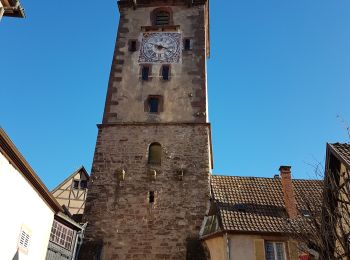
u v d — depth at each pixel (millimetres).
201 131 23000
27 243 14547
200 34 26922
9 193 13227
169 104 24156
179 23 27500
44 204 15859
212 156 25188
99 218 20531
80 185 29188
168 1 28453
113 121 23594
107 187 21406
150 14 28156
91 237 19984
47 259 16828
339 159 12477
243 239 18641
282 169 22078
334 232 11258
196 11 27969
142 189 21281
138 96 24531
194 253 19078
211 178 23297
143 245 19734
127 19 27891
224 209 20281
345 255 10781
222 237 18750
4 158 12852
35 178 14469
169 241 19766
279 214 20375
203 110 23812
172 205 20734
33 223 14969
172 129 23125
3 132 12023
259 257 18141
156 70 25531
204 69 25438
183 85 24844
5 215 13023
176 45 26500
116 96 24562
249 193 22328
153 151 22547
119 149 22578
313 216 12203
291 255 18094
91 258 19203
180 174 21516
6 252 13141
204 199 20859
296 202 20797
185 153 22297
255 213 20344
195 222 20203
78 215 21922
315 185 23109
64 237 18312
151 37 26938
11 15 13703
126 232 20094
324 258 11312
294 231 13820
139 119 23609
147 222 20312
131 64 25859
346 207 11430
